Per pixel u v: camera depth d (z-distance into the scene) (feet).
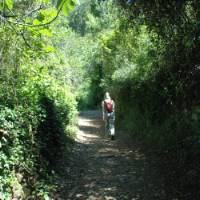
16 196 11.76
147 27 20.77
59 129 19.90
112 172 18.67
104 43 48.29
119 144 28.17
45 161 16.17
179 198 13.93
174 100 21.61
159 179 16.66
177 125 21.31
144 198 14.38
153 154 21.88
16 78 15.33
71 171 18.86
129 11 20.27
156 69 24.08
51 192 14.49
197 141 17.29
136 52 33.40
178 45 18.58
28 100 15.67
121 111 40.83
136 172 18.33
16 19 6.33
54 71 29.17
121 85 38.86
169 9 17.39
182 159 17.67
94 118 62.08
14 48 13.52
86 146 27.40
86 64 69.15
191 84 18.22
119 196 14.78
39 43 9.07
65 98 28.78
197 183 14.49
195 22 16.71
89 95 85.97
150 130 26.68
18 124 13.37
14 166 12.49
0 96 13.84
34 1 12.65
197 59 17.21
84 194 15.08
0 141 11.47
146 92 28.58
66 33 24.50
